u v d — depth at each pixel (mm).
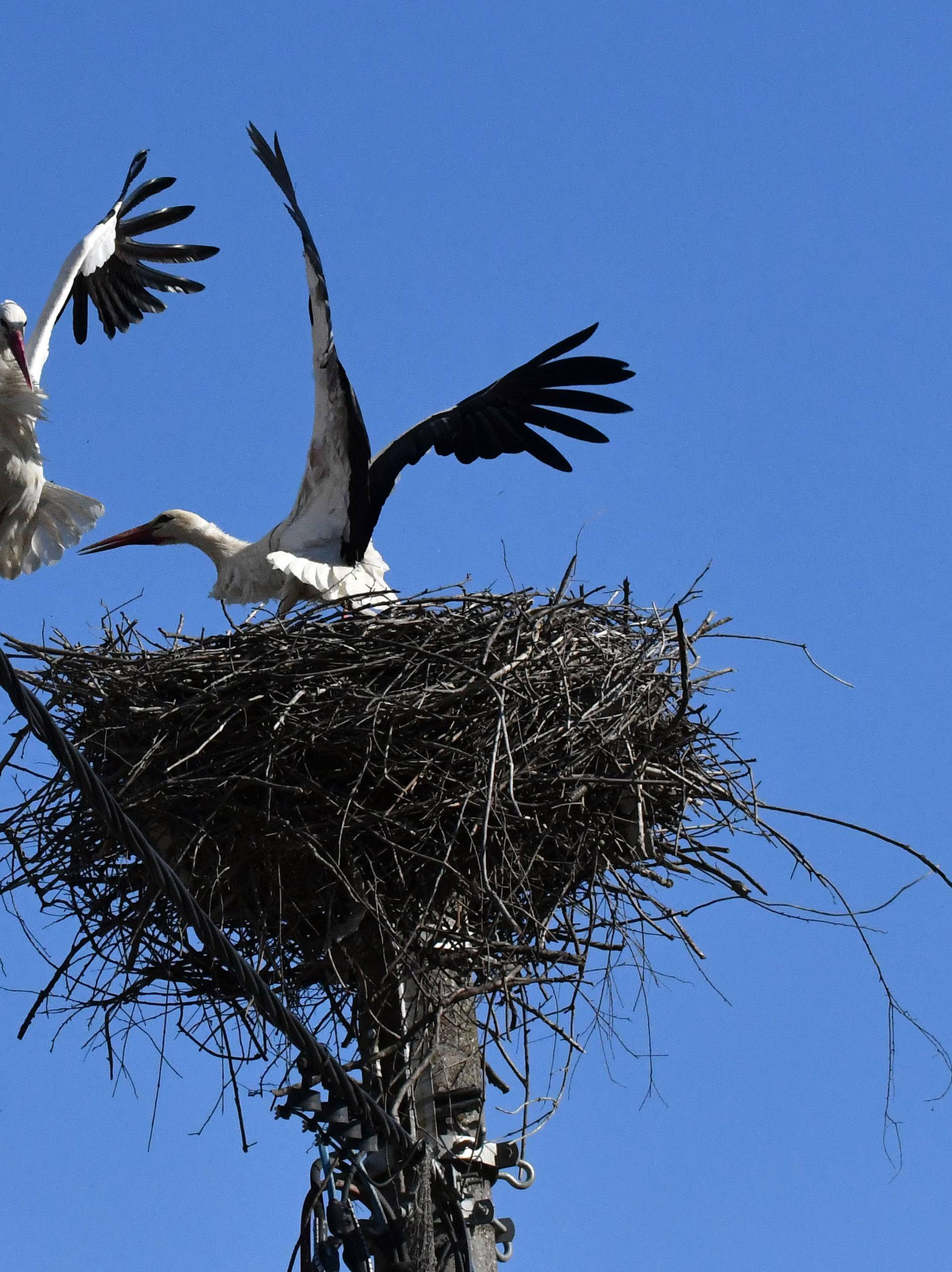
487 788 10094
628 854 11422
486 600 11742
